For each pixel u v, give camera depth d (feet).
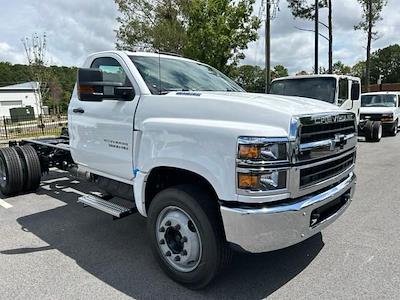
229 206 9.36
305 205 9.66
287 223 9.36
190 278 10.59
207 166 9.67
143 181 11.69
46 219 17.02
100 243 14.19
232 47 60.39
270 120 9.40
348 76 35.86
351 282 11.07
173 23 73.31
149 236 11.64
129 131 12.25
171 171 11.46
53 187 22.79
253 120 9.53
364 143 46.52
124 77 12.89
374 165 30.19
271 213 9.09
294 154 9.28
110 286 10.98
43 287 10.96
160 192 11.03
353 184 12.40
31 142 22.31
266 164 8.97
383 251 13.23
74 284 11.12
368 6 90.58
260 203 9.10
